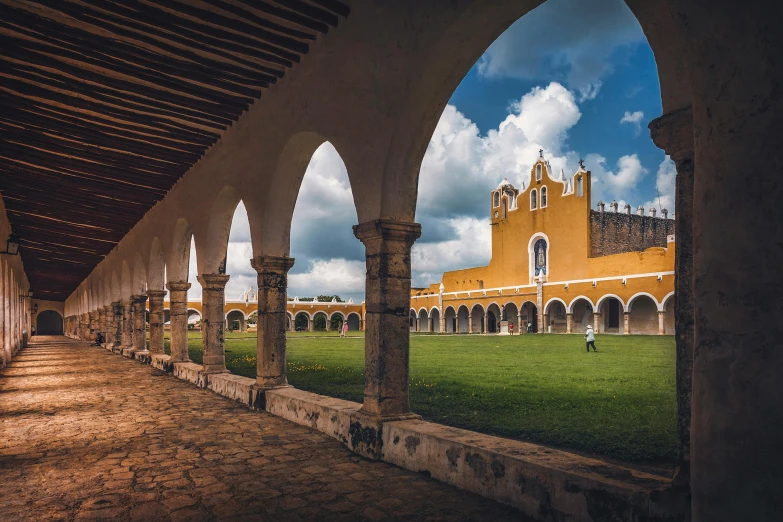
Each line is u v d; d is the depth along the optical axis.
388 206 4.99
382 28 5.04
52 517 3.49
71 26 6.00
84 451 5.19
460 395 8.34
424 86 4.57
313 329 59.41
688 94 2.77
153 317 14.63
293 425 6.35
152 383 10.54
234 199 9.21
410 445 4.52
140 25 5.79
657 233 47.81
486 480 3.78
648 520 2.74
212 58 6.62
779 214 1.79
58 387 9.98
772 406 1.79
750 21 1.84
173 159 10.15
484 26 4.17
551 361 15.17
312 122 6.17
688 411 2.74
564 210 43.84
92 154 9.92
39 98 8.05
